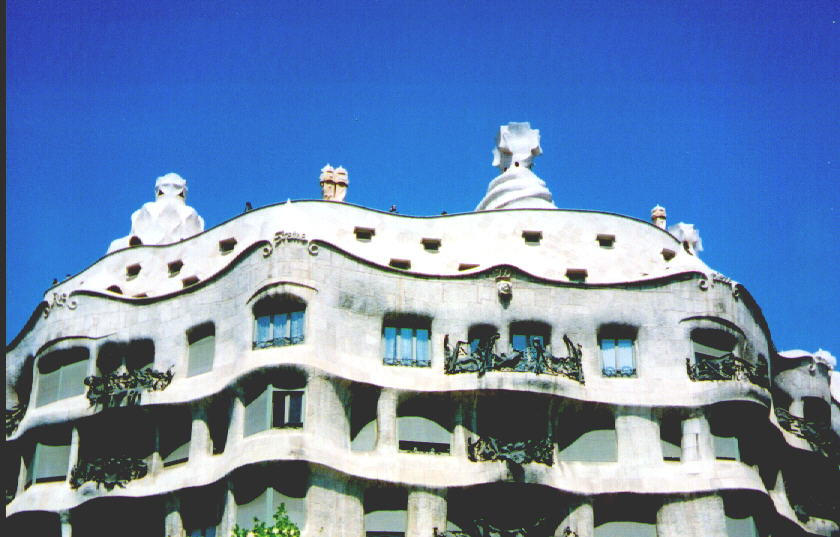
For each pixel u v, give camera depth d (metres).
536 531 47.72
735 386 51.72
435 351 50.81
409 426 49.44
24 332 56.53
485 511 48.44
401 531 47.44
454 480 48.38
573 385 50.53
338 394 48.28
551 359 50.50
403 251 54.66
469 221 55.84
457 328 51.38
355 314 50.19
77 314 54.28
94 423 51.81
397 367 50.16
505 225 55.81
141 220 59.72
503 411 50.16
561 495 48.97
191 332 51.97
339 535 46.06
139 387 51.00
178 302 52.66
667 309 53.34
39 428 52.66
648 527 49.88
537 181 59.06
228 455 47.62
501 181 59.03
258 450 46.38
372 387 49.09
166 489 49.12
